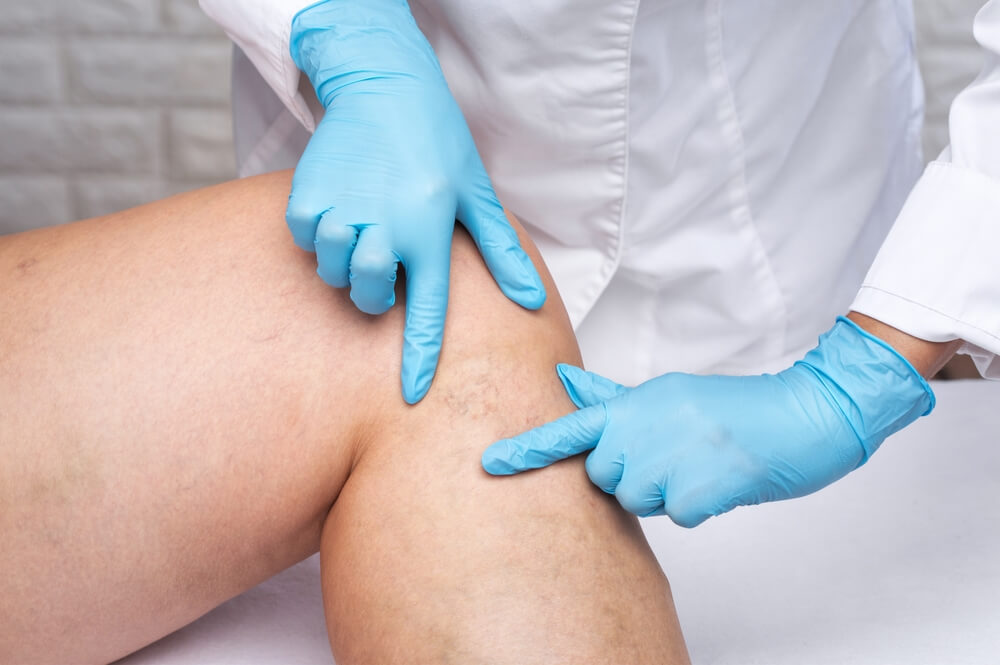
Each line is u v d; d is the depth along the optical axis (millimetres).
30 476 653
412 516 638
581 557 629
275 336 687
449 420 671
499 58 870
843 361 739
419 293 694
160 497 656
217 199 780
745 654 731
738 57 947
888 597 789
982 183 740
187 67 2096
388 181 715
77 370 673
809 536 880
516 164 949
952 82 1979
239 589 717
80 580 660
